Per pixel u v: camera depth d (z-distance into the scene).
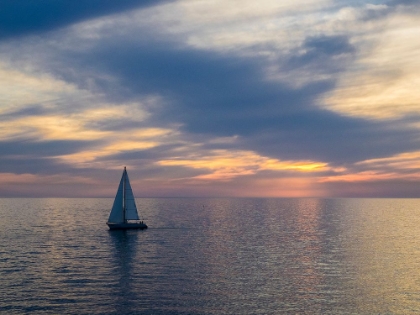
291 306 41.31
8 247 76.50
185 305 41.28
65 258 64.62
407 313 39.88
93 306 40.84
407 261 62.41
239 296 44.09
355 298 43.91
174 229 108.56
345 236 93.88
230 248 74.81
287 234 97.81
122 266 58.25
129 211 102.69
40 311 39.44
